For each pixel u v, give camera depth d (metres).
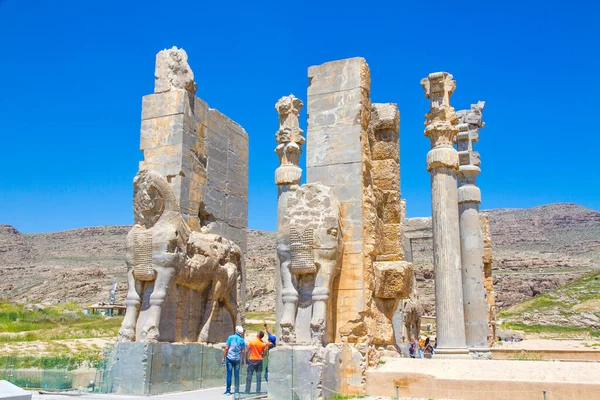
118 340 13.93
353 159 12.94
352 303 12.35
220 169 18.73
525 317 64.50
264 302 78.19
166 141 16.78
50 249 162.88
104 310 62.03
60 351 22.95
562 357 20.64
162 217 14.83
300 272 12.14
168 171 16.59
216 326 16.62
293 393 10.96
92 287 101.12
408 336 22.06
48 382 13.86
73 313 45.69
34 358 15.49
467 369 11.71
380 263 13.79
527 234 176.62
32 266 140.38
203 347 15.09
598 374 10.77
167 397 12.66
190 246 15.46
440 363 12.32
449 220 16.48
